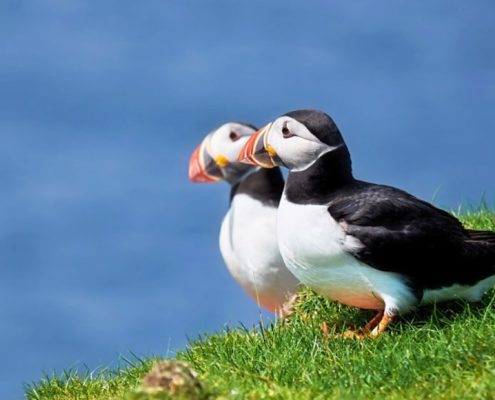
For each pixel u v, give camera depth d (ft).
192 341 42.50
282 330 40.55
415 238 38.04
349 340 38.73
